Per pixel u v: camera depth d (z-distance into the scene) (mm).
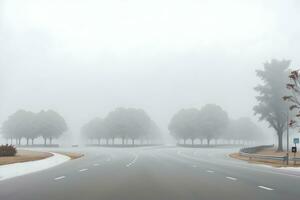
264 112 78938
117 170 27453
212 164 35906
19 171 25969
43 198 13609
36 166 30938
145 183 18625
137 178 21250
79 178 21219
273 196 14156
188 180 20172
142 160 42812
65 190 15844
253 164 37750
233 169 29156
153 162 38656
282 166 35312
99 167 30781
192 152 75750
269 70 78938
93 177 21828
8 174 23578
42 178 21234
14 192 15250
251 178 21516
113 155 58156
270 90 78375
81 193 14922
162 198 13578
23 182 19062
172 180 20141
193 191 15570
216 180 20203
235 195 14391
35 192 15234
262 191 15633
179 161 40969
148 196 14086
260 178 21578
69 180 20078
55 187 16891
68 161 40812
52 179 20625
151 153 67688
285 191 15695
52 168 29609
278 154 69500
